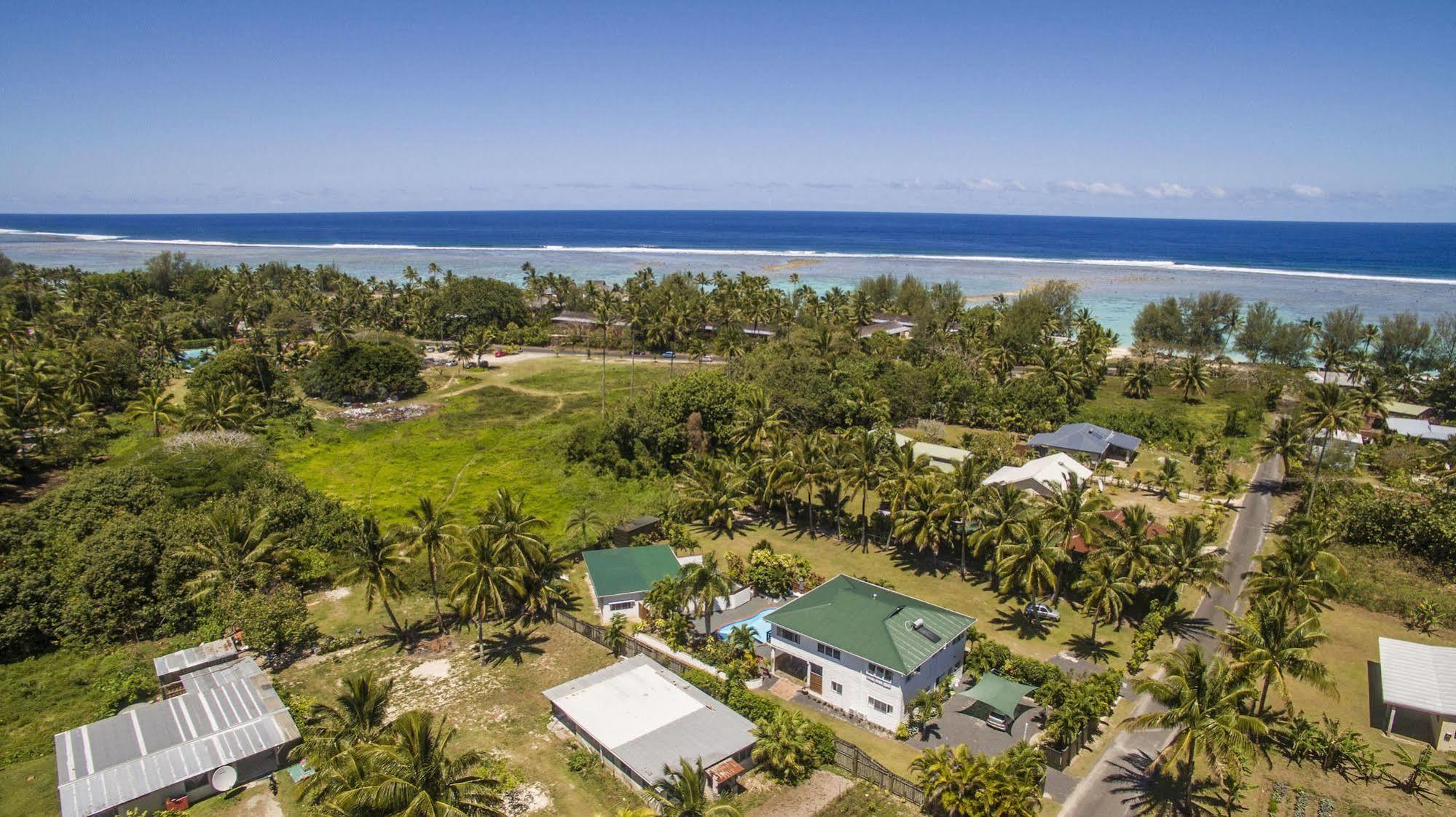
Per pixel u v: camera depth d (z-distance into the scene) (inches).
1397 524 2827.3
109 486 2647.6
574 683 2001.7
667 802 1525.6
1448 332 5708.7
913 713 1939.0
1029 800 1588.3
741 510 3408.0
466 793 1378.0
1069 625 2420.0
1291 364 5831.7
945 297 7514.8
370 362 4940.9
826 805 1660.9
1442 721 1850.4
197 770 1660.9
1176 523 2760.8
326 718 1745.8
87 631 2229.3
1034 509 2586.1
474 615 2506.2
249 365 4653.1
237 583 2365.9
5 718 1927.9
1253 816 1626.5
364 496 3442.4
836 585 2301.9
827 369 4621.1
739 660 2161.7
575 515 3083.2
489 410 4744.1
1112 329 7721.5
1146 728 1865.2
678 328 6432.1
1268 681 1872.5
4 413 3535.9
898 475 2819.9
